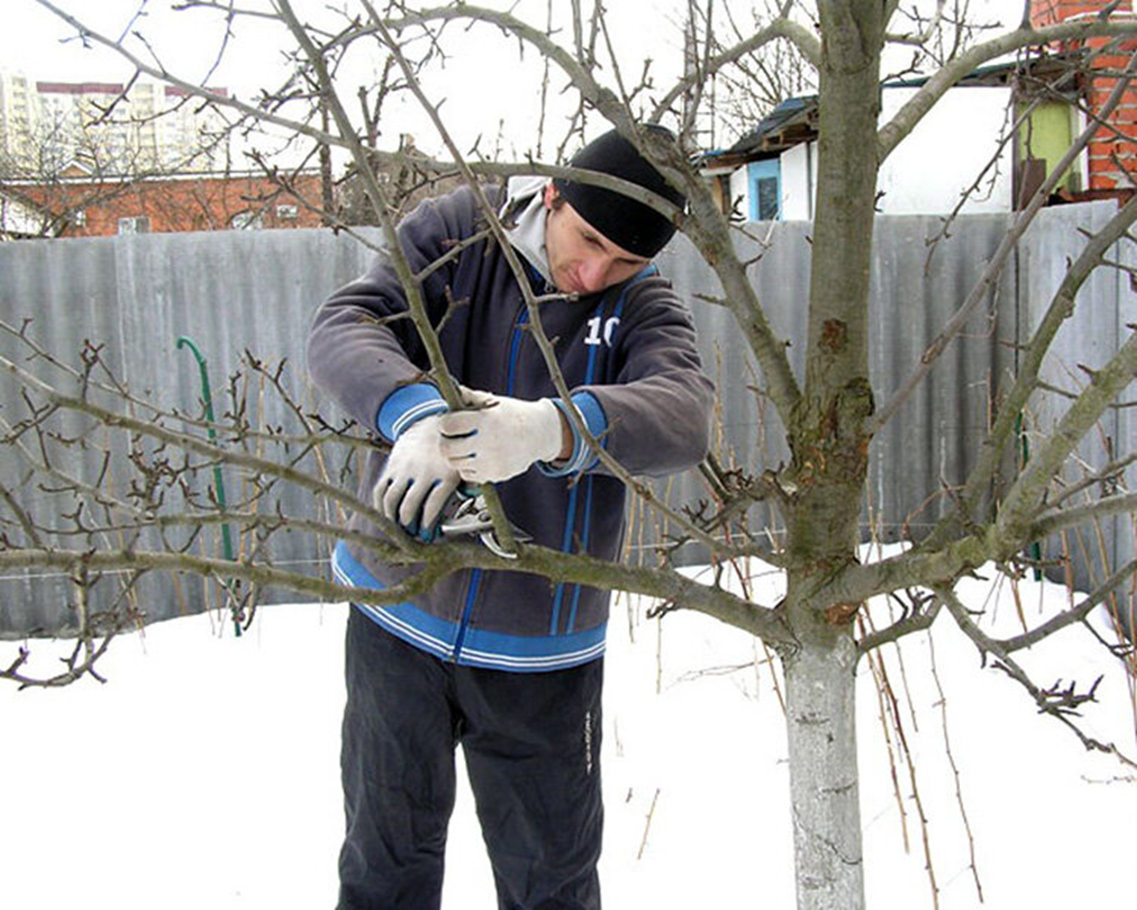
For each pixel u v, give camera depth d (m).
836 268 1.20
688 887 2.54
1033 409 4.65
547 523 1.65
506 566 1.22
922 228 5.25
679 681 3.74
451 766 1.80
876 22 1.11
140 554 1.03
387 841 1.79
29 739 3.46
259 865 2.68
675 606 1.31
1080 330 4.54
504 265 1.65
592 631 1.77
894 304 5.29
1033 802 2.86
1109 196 5.32
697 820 2.84
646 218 1.46
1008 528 1.07
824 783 1.32
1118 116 5.13
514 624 1.68
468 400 1.17
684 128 1.24
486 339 1.65
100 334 4.77
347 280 4.85
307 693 3.81
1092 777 2.97
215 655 4.23
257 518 1.14
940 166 5.74
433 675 1.73
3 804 3.02
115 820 2.92
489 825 1.84
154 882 2.61
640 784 3.06
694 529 1.25
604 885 2.56
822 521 1.28
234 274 4.80
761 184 7.24
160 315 4.78
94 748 3.39
